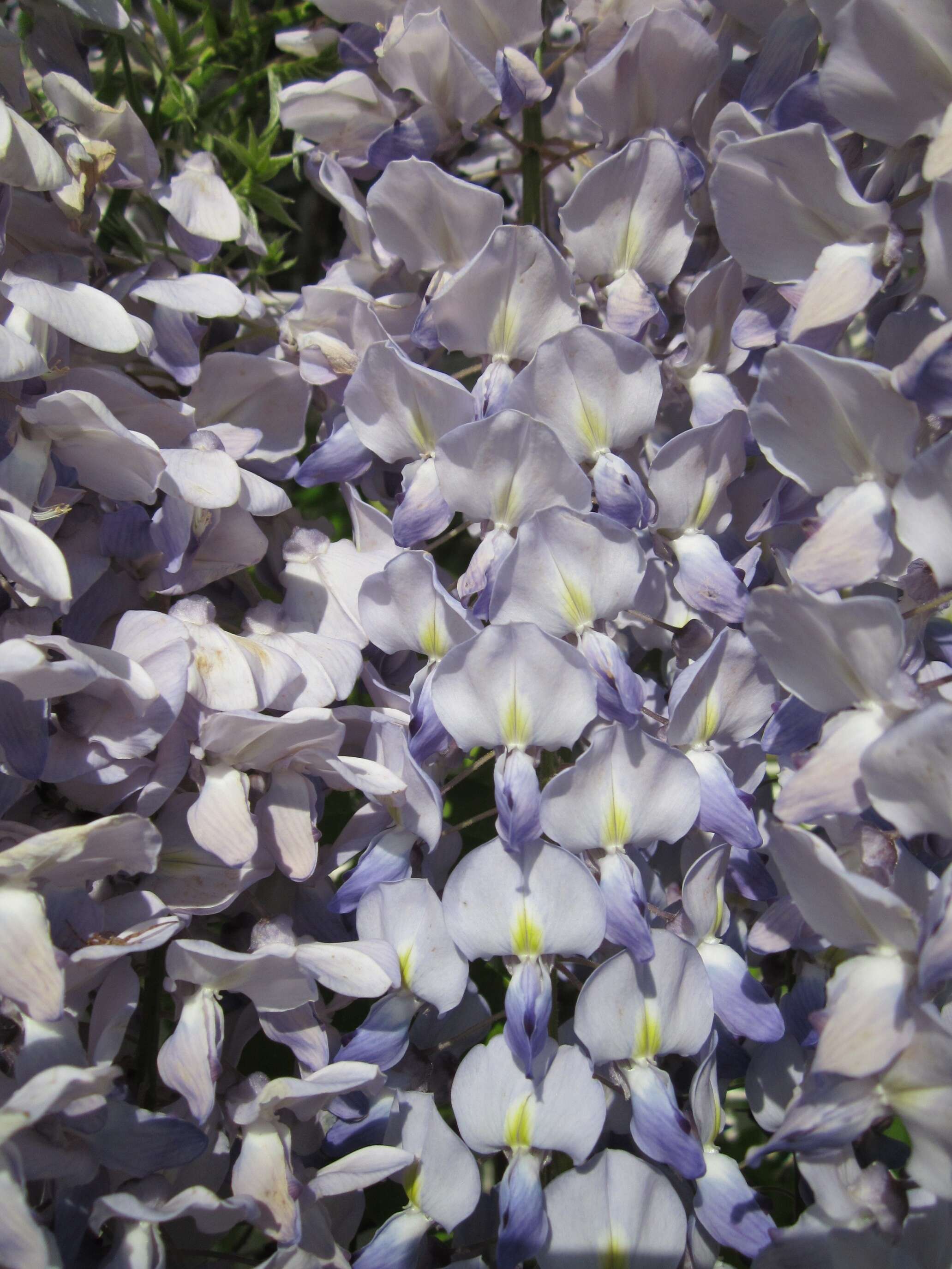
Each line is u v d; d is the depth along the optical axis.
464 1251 0.18
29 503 0.16
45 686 0.15
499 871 0.17
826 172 0.16
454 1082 0.17
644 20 0.18
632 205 0.18
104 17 0.19
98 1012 0.16
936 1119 0.14
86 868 0.15
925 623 0.17
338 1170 0.16
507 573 0.17
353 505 0.20
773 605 0.15
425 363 0.20
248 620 0.19
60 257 0.17
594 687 0.17
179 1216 0.15
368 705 0.21
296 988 0.17
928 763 0.14
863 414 0.16
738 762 0.18
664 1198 0.17
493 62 0.19
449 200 0.18
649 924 0.18
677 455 0.18
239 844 0.16
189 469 0.17
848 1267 0.16
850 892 0.15
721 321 0.19
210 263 0.21
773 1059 0.18
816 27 0.18
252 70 0.24
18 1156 0.14
